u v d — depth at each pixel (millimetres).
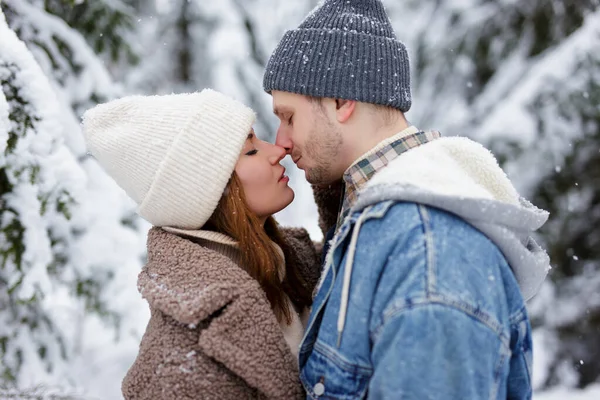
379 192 1062
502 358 984
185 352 1152
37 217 1800
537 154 3408
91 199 2234
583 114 3396
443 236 995
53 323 2324
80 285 2176
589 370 3943
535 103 3475
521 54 3863
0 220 1771
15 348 2139
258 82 5230
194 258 1220
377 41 1259
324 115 1266
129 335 2320
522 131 3439
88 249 2152
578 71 3410
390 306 971
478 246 1013
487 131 3531
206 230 1325
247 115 1315
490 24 3965
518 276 1108
